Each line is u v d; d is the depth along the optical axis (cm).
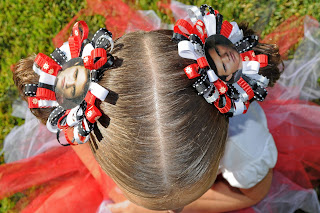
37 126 182
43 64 99
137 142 90
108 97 90
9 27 236
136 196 104
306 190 178
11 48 233
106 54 89
